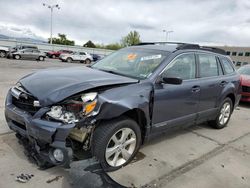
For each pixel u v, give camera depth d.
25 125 2.79
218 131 5.20
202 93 4.28
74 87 2.78
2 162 3.04
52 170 2.98
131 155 3.28
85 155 2.88
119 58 4.23
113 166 3.08
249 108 8.00
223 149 4.22
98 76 3.29
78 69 3.86
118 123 2.95
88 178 2.51
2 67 14.95
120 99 2.88
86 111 2.62
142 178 3.02
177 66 3.81
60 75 3.30
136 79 3.40
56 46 44.28
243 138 4.90
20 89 3.08
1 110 5.18
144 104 3.14
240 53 54.16
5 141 3.62
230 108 5.47
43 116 2.63
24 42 40.53
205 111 4.56
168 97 3.57
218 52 5.03
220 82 4.80
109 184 2.53
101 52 50.50
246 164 3.71
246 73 8.88
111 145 3.03
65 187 2.63
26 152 3.33
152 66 3.61
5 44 38.62
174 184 2.96
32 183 2.70
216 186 3.01
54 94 2.70
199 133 4.95
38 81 3.10
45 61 27.03
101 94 2.81
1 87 7.89
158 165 3.39
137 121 3.34
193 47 4.32
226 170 3.45
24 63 20.45
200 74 4.30
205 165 3.54
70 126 2.54
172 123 3.80
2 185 2.62
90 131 2.80
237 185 3.09
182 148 4.08
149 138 3.52
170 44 4.47
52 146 2.57
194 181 3.08
